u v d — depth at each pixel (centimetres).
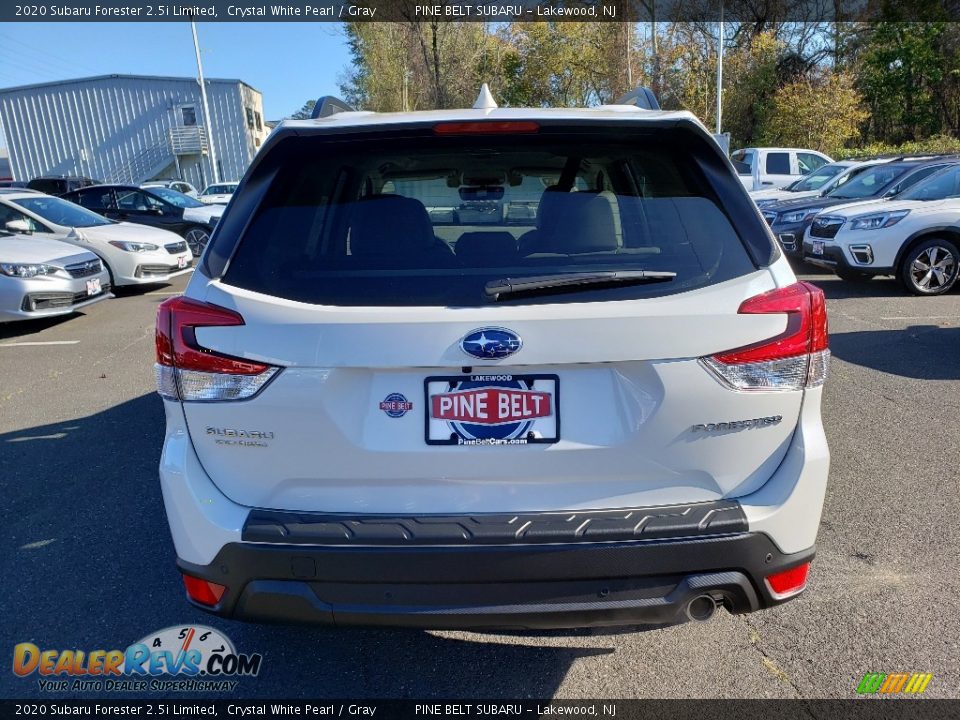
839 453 416
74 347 743
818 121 2786
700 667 246
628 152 224
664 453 191
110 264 1053
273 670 251
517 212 236
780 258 201
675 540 188
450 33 3316
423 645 262
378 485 192
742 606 201
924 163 1059
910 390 526
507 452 189
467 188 239
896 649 251
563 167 237
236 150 3950
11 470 420
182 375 193
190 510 196
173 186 3173
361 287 192
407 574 188
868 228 896
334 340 183
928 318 757
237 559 192
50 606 288
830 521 339
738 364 188
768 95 3039
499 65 3656
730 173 213
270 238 206
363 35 3547
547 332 181
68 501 379
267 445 191
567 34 3638
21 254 822
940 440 431
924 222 873
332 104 253
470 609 189
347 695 239
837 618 269
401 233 211
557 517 190
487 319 181
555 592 189
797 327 193
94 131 3875
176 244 1145
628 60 3412
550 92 3847
